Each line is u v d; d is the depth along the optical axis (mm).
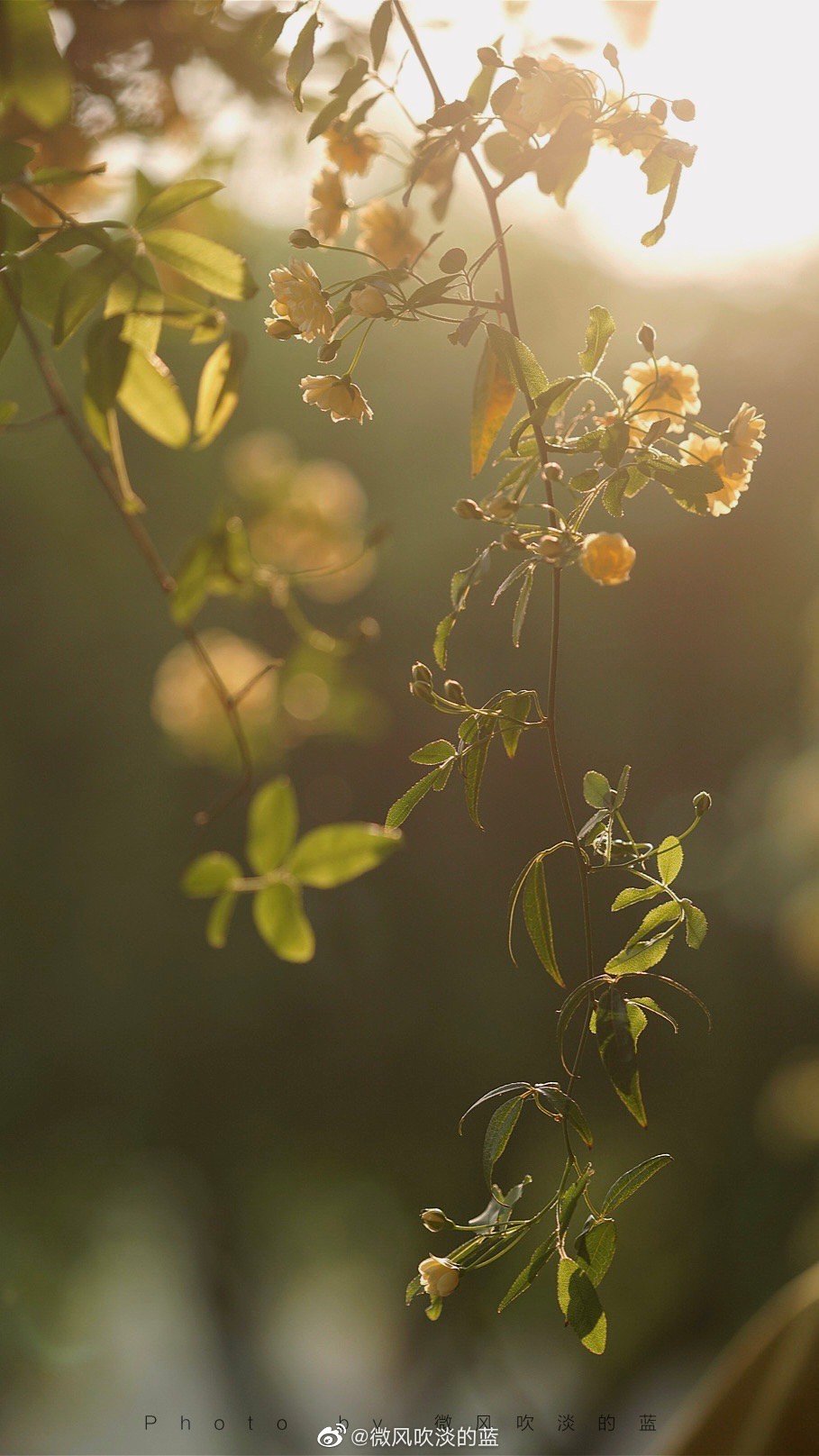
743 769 10336
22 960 11336
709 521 10242
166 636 10812
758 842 9008
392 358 10359
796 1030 10648
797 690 10344
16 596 10656
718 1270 11453
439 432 10484
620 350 8125
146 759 11055
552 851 1550
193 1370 13711
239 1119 11656
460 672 9906
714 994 10766
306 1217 12602
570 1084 1534
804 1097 5828
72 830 11312
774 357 8938
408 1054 11266
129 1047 11484
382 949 10992
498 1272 11391
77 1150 11703
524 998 11047
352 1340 13484
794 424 9383
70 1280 12273
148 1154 11773
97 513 10172
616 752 10609
